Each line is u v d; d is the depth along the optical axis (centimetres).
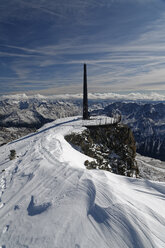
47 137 2777
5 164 1659
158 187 779
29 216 606
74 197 655
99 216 521
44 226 521
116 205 555
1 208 728
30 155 1723
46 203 657
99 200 597
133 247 411
